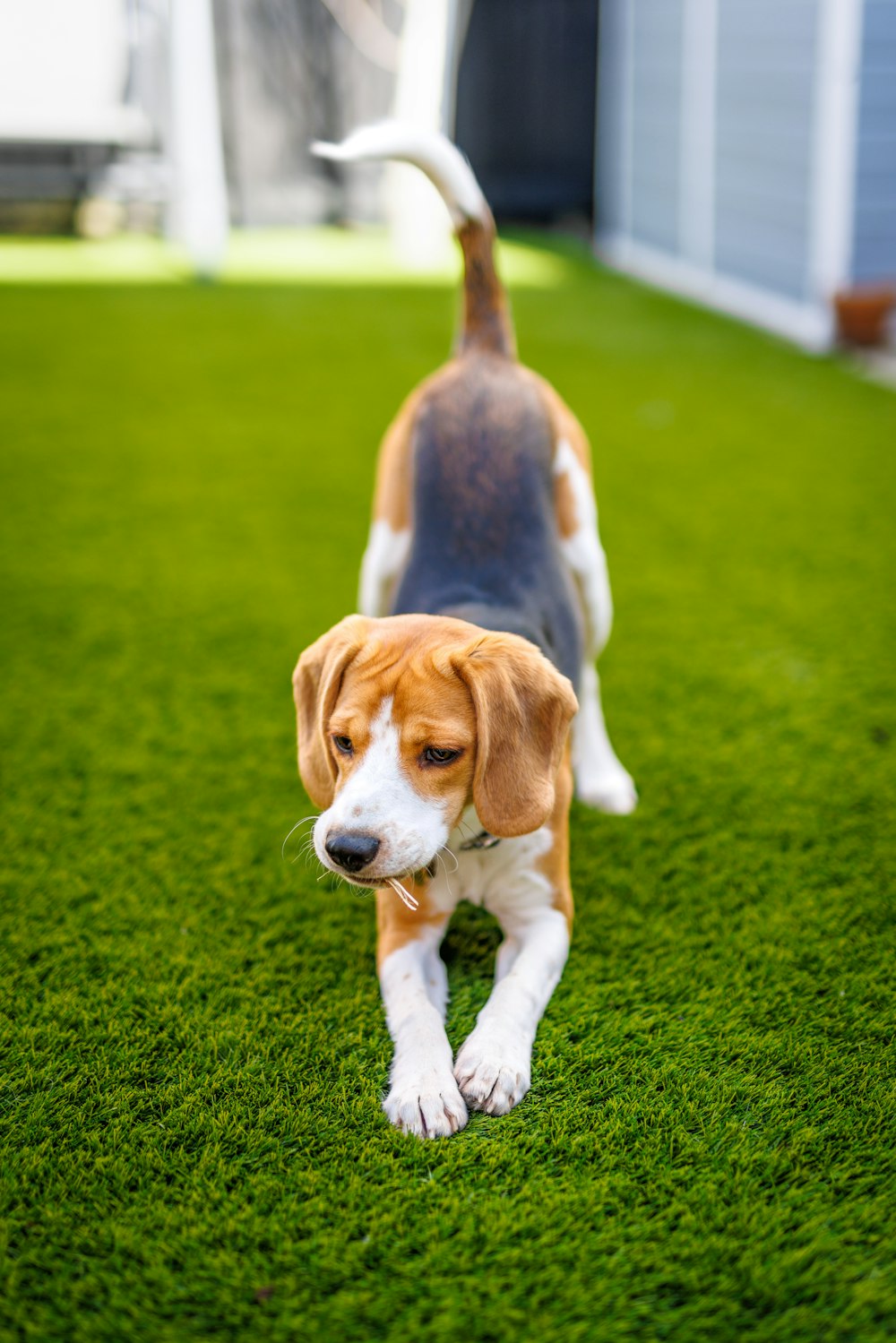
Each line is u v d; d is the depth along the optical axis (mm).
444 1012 2365
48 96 10297
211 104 8711
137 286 8891
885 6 6820
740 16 8047
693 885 2740
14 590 4176
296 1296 1751
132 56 9641
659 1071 2191
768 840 2895
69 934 2566
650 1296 1753
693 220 9227
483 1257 1809
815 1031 2289
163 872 2783
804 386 6590
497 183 11688
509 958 2449
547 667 2262
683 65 8992
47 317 7879
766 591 4195
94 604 4094
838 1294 1749
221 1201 1911
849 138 7090
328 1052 2234
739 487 5133
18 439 5664
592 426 5941
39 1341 1690
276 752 3275
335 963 2492
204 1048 2242
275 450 5574
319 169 11523
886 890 2695
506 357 3191
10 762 3205
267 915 2641
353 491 5098
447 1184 1947
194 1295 1755
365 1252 1820
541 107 11477
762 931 2576
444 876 2410
